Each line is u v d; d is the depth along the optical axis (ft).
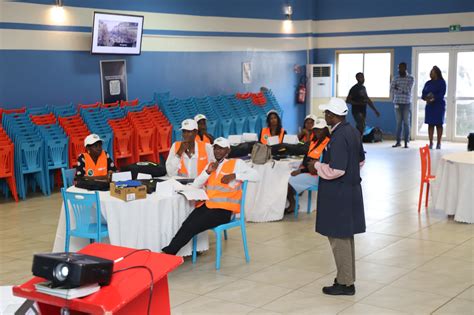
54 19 33.60
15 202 28.35
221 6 44.39
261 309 14.79
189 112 39.32
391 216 24.38
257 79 48.21
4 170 28.02
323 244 20.56
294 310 14.70
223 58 44.93
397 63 49.67
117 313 8.41
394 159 39.17
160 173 20.38
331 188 14.99
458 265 17.99
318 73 52.29
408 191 29.32
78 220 17.38
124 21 36.42
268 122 26.37
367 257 18.93
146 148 34.40
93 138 20.13
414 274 17.24
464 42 46.37
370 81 51.52
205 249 19.19
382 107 50.55
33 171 29.12
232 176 18.02
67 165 30.60
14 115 30.35
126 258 9.25
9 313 9.50
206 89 43.75
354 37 51.60
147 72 39.29
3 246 20.97
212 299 15.53
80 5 34.86
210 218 17.62
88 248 9.78
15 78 32.04
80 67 35.14
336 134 14.82
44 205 27.61
